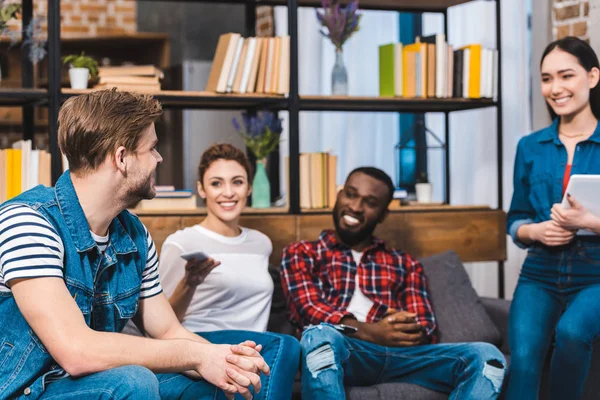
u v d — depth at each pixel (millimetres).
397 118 4840
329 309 2656
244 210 3250
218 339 2148
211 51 4953
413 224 3455
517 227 2826
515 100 4387
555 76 2691
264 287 2602
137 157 1741
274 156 4176
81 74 3176
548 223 2631
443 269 3059
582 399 2658
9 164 3018
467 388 2480
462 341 2879
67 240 1691
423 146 4184
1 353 1649
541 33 3764
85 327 1629
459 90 3590
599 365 2627
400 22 4844
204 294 2529
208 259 2283
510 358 2674
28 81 3420
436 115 4719
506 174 4410
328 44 4938
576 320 2461
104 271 1786
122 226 1852
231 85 3279
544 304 2658
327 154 3385
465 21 4555
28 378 1643
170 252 2535
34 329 1610
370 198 2797
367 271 2834
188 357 1737
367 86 4855
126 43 5133
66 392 1601
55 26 3061
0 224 1639
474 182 4539
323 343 2355
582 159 2688
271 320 2797
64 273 1681
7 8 3273
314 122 4969
